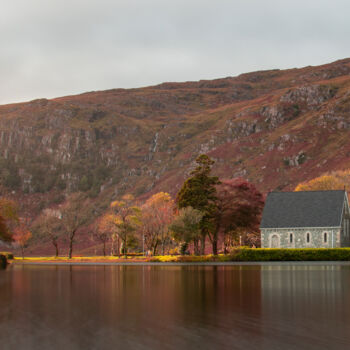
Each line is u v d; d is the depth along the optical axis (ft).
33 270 243.81
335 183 420.77
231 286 135.64
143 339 69.72
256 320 81.82
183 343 67.10
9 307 100.89
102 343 67.87
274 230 307.78
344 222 309.01
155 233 373.61
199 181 337.11
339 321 80.33
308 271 191.11
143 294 120.67
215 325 78.33
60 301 110.01
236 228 362.12
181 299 109.81
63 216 429.38
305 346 64.64
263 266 235.81
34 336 72.69
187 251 373.61
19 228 479.00
